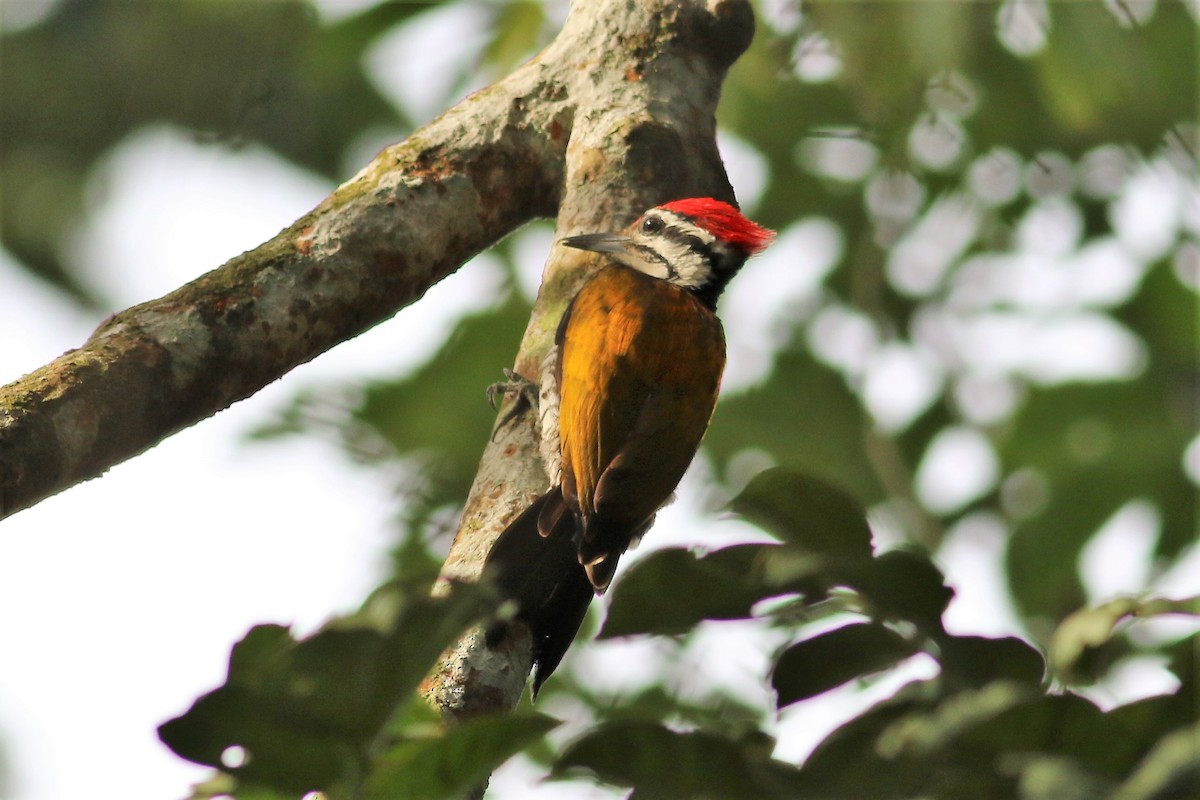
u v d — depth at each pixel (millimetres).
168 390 7938
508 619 8094
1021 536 15391
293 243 8969
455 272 9961
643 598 6039
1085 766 5031
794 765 5426
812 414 16234
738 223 10648
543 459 9484
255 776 5273
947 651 5719
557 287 10422
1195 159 14508
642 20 10859
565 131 10445
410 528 13844
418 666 5121
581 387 9594
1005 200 16594
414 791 5281
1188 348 16422
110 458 7637
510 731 5219
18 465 7039
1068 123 13672
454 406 14461
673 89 10680
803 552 5875
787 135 16609
